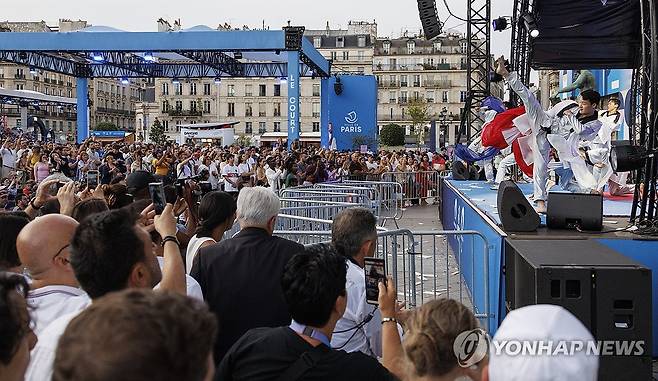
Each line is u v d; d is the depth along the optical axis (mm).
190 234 5125
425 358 2027
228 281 3389
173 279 2793
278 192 11422
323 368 2367
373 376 2395
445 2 16547
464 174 14258
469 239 7551
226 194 4383
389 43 95188
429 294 7797
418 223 15422
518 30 13797
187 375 1164
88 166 18078
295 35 22141
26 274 3115
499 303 5586
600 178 8664
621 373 3949
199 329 1206
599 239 5465
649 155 6168
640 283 3908
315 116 85312
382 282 2906
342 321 3271
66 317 2154
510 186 5785
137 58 29234
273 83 81688
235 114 82250
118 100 104438
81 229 2342
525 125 8250
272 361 2416
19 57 26094
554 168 9008
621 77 16781
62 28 86125
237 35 21969
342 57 95062
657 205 6137
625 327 3941
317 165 16141
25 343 1701
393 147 64438
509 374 1487
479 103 16750
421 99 86500
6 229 3051
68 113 89875
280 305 3379
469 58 16672
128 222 2393
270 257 3447
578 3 11758
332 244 3664
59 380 1112
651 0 6340
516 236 5516
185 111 81688
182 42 22125
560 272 3947
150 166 19094
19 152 20734
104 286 2297
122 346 1100
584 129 8031
